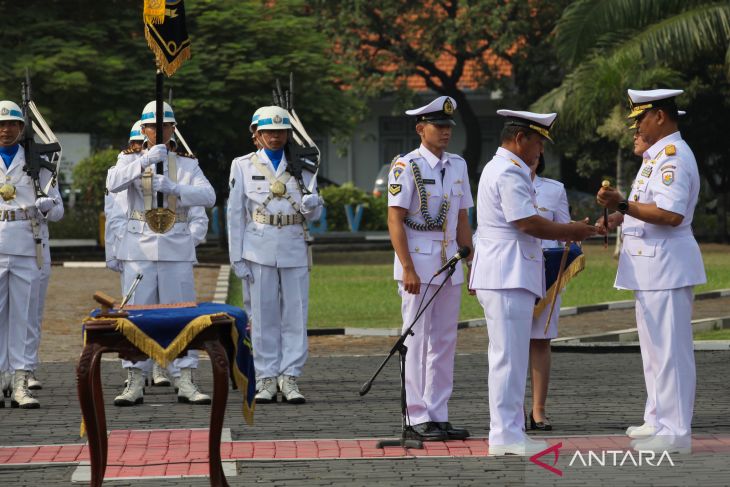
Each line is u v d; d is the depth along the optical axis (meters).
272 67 56.97
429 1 79.69
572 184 86.44
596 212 73.56
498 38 79.00
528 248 16.66
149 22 20.28
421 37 80.31
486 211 16.78
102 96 55.59
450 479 15.35
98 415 14.84
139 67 56.81
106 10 58.28
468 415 20.30
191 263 22.56
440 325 18.17
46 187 22.08
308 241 22.59
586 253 62.09
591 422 19.45
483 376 24.62
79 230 63.88
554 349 28.36
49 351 28.86
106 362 26.94
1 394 22.61
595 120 56.59
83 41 56.56
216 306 15.01
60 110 55.78
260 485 15.09
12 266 21.83
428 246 17.97
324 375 25.09
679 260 16.88
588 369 25.42
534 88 81.44
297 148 22.83
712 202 77.00
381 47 81.25
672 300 16.91
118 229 22.39
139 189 22.36
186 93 55.69
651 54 52.44
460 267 18.23
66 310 37.16
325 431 19.00
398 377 24.86
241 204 22.56
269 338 22.27
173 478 15.53
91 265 54.34
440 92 83.50
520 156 16.67
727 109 65.94
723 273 47.44
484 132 88.94
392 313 36.28
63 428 19.42
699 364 25.80
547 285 18.58
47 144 22.38
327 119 58.62
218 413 14.25
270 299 22.30
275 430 19.08
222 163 61.53
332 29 78.56
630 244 17.22
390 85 80.44
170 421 20.02
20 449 17.47
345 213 75.00
